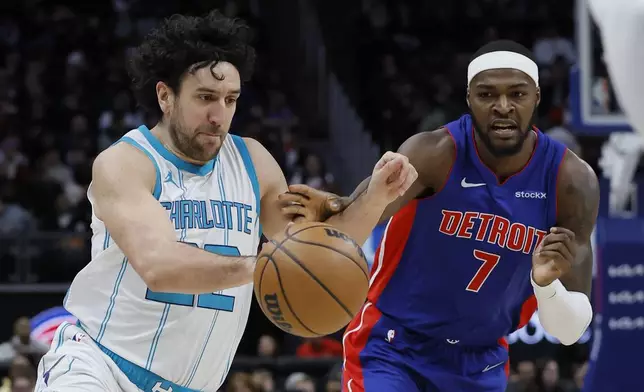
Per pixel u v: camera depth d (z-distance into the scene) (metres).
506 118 4.51
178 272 3.47
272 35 19.17
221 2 19.83
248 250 3.97
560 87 17.91
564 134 14.31
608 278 8.38
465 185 4.69
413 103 18.12
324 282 3.43
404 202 4.69
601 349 8.38
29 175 15.60
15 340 9.95
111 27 19.67
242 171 4.00
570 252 4.23
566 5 20.17
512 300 4.84
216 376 4.01
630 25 5.80
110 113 17.38
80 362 3.82
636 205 8.66
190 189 3.85
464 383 4.89
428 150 4.67
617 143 9.34
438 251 4.74
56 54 19.17
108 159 3.76
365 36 19.64
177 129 3.78
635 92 5.93
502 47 4.57
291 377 9.95
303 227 3.54
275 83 18.50
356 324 4.99
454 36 20.06
